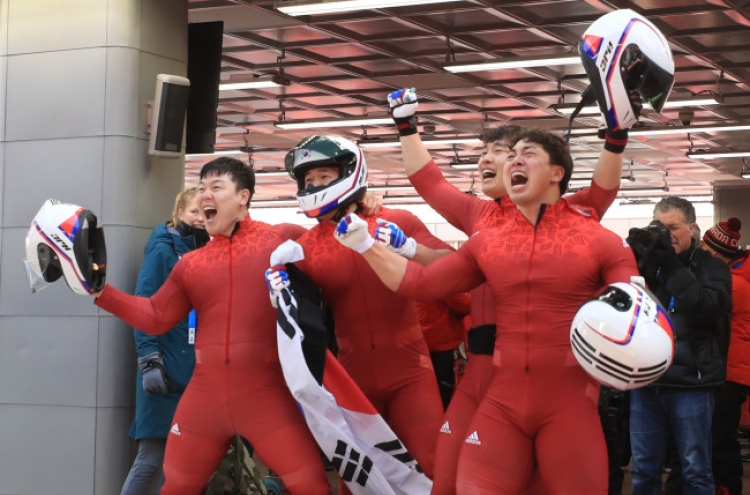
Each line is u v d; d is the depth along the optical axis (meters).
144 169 6.15
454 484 3.76
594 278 3.47
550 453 3.43
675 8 10.68
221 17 10.69
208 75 6.96
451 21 11.20
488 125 17.70
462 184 25.14
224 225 4.18
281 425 4.04
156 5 6.31
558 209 3.52
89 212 4.04
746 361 6.39
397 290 3.70
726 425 6.24
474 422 3.56
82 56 6.15
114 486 5.94
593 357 3.21
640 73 3.46
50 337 6.09
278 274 3.95
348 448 3.97
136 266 6.07
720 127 16.66
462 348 6.31
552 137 3.52
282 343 3.91
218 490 4.78
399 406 4.26
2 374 6.20
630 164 22.09
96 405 5.96
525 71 13.55
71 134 6.15
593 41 3.48
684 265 5.17
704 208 30.25
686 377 4.92
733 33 11.61
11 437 6.16
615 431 6.28
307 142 4.11
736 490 6.26
